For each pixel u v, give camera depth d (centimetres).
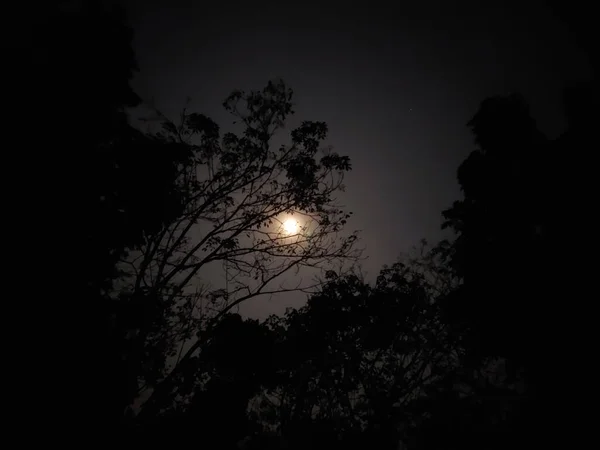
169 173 846
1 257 536
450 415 817
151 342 873
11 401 509
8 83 591
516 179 771
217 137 1113
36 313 547
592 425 593
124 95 728
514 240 745
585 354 614
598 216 649
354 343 1038
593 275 628
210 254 1045
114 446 605
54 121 618
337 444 859
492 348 751
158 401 809
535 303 660
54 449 534
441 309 904
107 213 693
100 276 673
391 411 964
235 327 881
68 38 685
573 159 691
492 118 810
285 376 925
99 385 604
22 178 573
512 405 763
